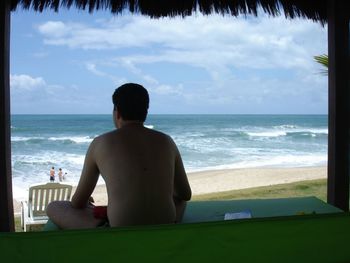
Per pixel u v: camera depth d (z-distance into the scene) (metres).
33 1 3.40
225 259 1.39
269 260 1.41
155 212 2.29
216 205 3.52
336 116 3.42
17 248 1.30
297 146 30.56
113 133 2.40
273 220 1.41
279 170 18.50
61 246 1.31
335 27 3.38
